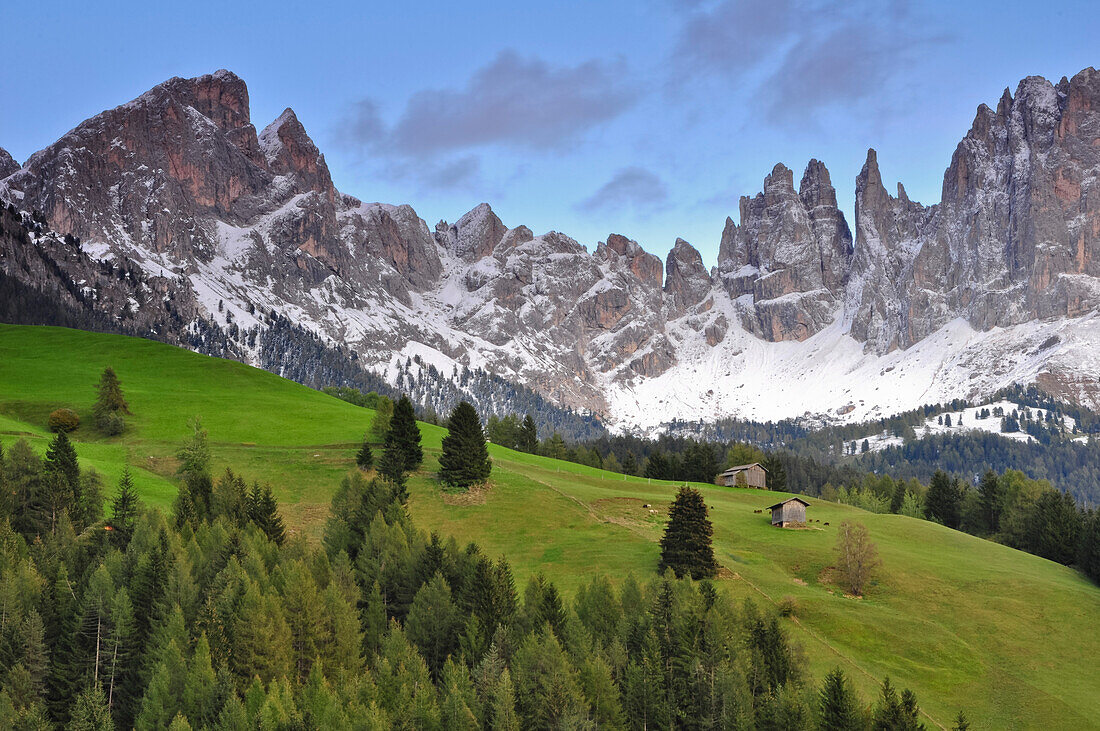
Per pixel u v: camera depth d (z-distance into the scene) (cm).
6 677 6525
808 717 6894
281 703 6575
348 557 9400
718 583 9775
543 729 6938
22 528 8831
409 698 6969
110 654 7025
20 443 9775
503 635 7869
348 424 15575
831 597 9775
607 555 10662
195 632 7350
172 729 6106
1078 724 7669
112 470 11431
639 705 7369
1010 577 10831
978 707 7900
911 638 8919
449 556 9262
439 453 14575
